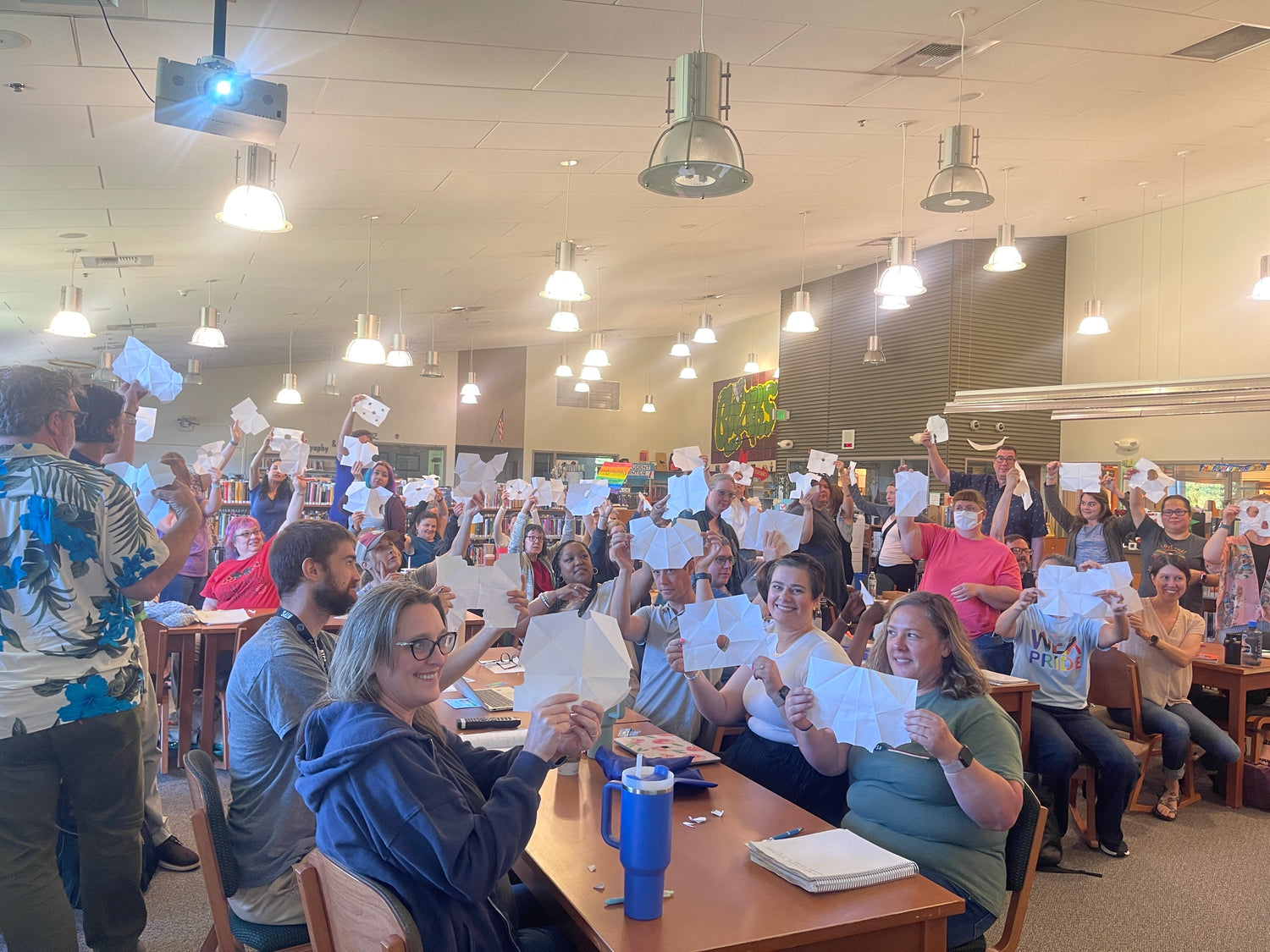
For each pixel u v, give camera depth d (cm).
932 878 186
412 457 1581
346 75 370
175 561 213
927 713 177
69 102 354
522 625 199
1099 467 419
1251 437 749
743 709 269
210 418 1492
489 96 407
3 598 187
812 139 541
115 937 204
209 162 427
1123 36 414
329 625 465
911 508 287
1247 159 657
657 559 227
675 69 293
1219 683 423
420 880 132
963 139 392
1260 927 287
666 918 143
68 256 599
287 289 838
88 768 198
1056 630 367
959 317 934
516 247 752
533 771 142
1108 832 348
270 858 187
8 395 192
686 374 1279
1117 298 882
